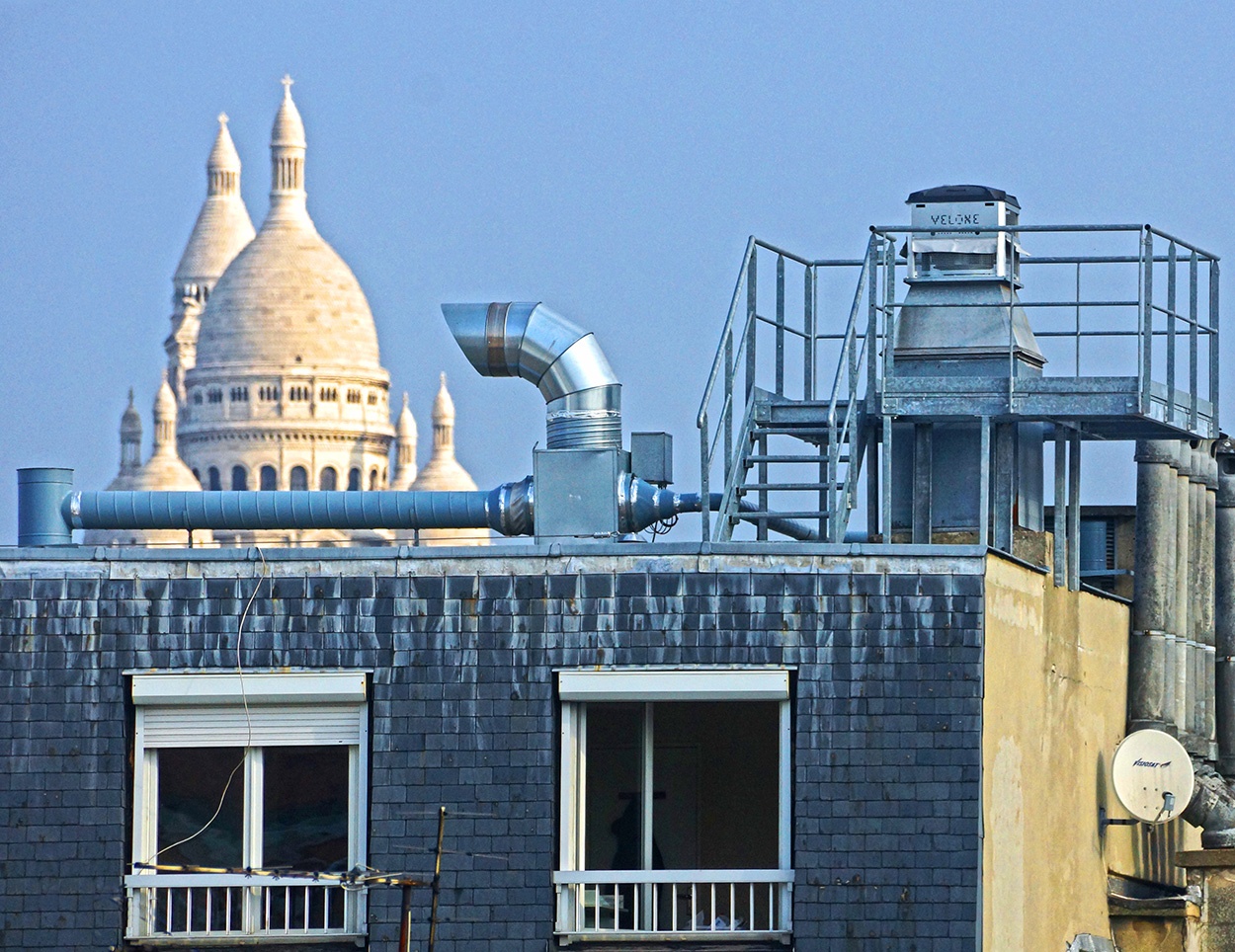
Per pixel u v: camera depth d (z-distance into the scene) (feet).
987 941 228.43
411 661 230.27
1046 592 261.65
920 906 225.97
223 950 229.66
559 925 228.02
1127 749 279.08
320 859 230.89
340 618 231.09
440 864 223.51
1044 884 255.50
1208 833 305.32
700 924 228.84
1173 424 266.57
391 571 231.50
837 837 226.99
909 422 264.93
